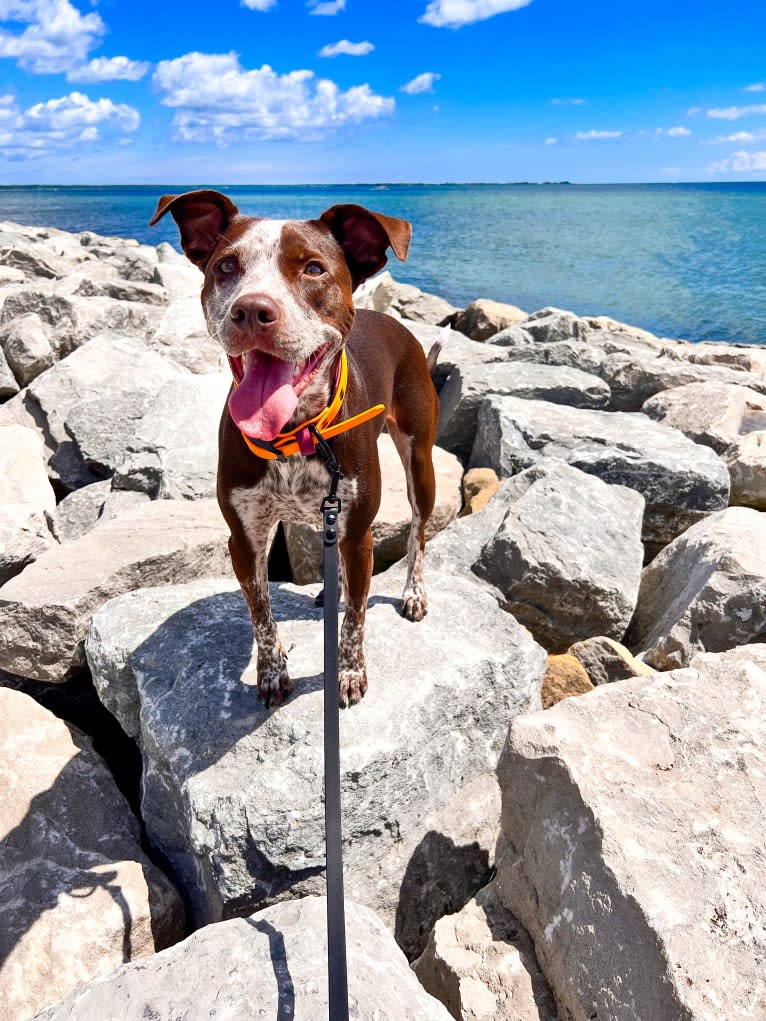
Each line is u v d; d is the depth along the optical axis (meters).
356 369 1.12
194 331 2.98
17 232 7.82
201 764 1.05
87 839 1.09
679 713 0.93
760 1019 0.64
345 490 1.03
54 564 1.46
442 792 1.14
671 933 0.70
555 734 0.90
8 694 1.24
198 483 1.87
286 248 0.94
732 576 1.40
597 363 2.86
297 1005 0.69
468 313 4.00
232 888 0.95
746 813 0.81
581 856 0.80
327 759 0.74
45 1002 0.88
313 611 1.35
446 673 1.16
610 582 1.56
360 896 1.02
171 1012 0.70
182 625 1.29
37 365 2.63
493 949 0.87
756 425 2.39
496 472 2.15
